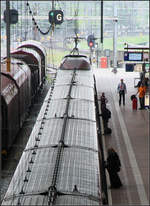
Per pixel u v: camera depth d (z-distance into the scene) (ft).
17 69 198.59
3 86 155.22
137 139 175.42
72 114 135.23
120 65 443.32
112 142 171.12
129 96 275.18
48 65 453.99
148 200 112.78
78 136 110.11
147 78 269.64
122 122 205.16
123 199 113.09
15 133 169.68
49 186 76.02
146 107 234.38
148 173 134.72
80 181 80.12
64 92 174.09
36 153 96.12
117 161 120.78
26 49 272.72
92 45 392.06
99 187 80.33
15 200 72.33
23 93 195.72
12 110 159.12
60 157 90.84
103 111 182.80
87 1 488.85
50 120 127.54
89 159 93.35
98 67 456.04
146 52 258.37
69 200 71.61
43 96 291.58
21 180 80.89
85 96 169.58
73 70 237.04
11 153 164.25
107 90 298.15
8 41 117.50
